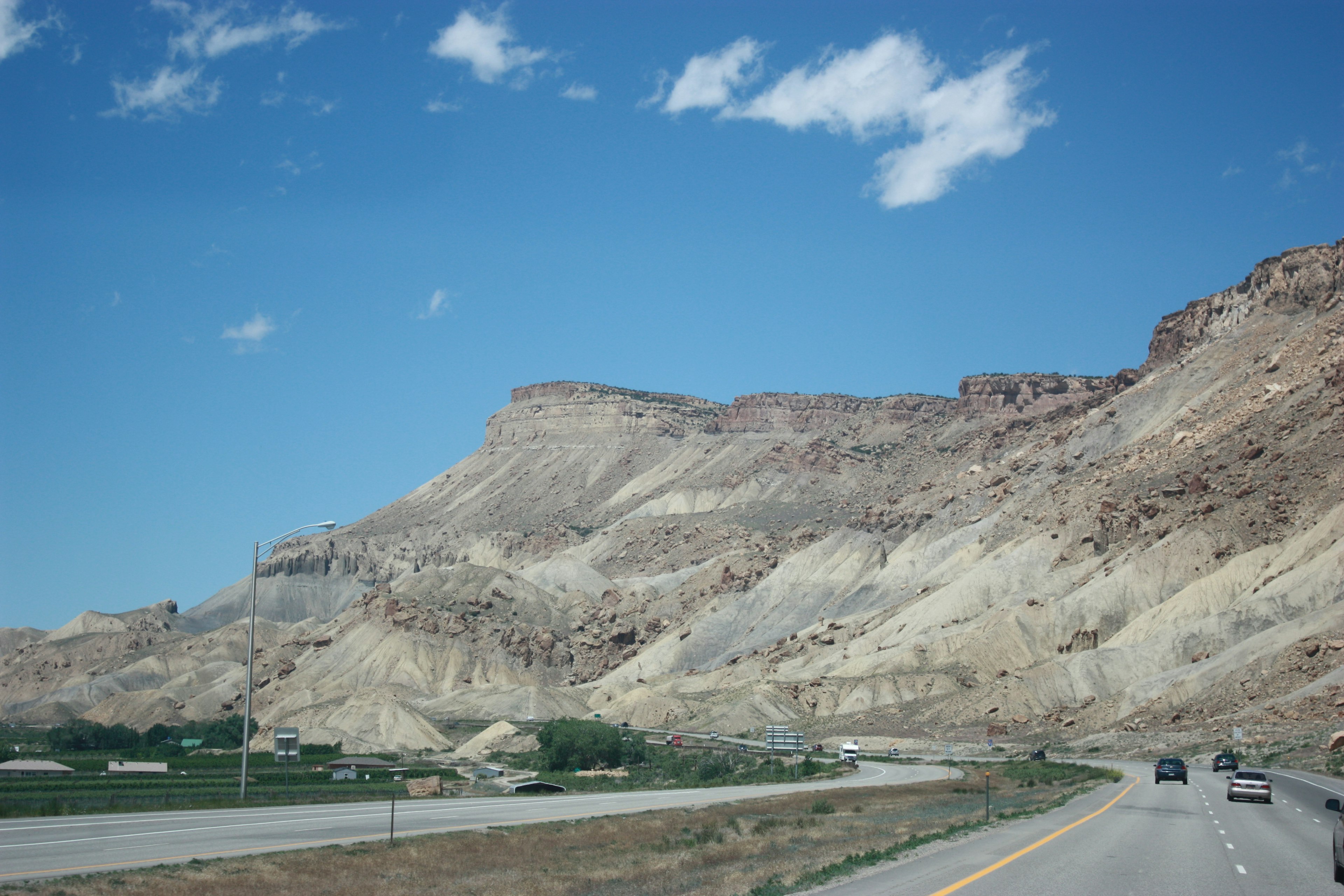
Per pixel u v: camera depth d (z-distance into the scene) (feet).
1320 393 590.55
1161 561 548.31
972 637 582.35
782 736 338.95
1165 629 490.49
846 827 170.71
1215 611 481.87
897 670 583.17
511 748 527.81
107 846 142.72
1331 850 123.13
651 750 469.16
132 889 113.19
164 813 191.83
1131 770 300.61
